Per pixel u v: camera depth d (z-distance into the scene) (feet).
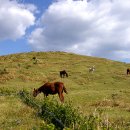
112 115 62.03
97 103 83.30
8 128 41.83
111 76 184.03
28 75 172.96
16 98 73.41
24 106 59.77
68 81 163.94
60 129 37.88
